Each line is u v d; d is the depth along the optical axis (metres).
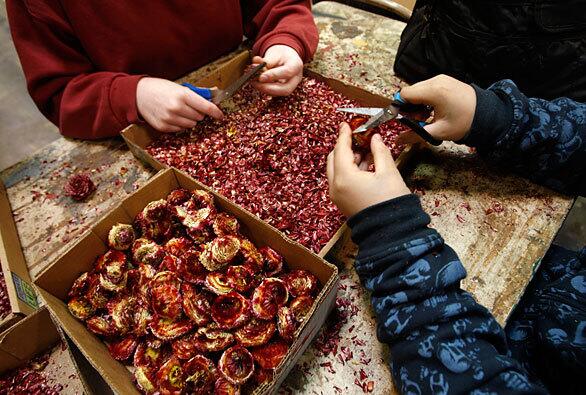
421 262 0.77
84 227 1.11
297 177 1.13
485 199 1.10
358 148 1.04
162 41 1.45
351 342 0.90
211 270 0.88
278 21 1.58
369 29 1.65
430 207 1.09
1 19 2.76
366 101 1.30
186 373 0.77
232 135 1.27
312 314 0.73
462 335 0.73
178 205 1.02
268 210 1.06
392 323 0.76
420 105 1.07
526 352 0.94
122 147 1.30
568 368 0.86
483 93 1.00
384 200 0.84
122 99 1.22
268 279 0.84
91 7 1.31
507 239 1.02
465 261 0.99
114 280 0.88
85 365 0.81
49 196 1.18
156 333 0.81
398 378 0.77
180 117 1.21
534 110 1.02
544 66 1.19
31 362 0.94
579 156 1.00
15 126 2.38
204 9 1.48
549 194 1.10
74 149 1.31
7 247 1.02
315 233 1.00
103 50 1.40
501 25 1.14
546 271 1.10
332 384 0.84
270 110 1.33
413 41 1.35
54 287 0.87
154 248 0.93
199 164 1.19
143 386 0.78
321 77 1.39
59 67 1.33
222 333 0.80
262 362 0.78
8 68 2.60
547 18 1.09
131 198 0.97
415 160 1.19
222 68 1.39
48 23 1.29
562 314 0.85
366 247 0.83
